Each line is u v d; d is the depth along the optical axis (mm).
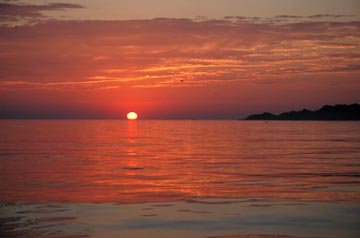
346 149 56250
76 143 70375
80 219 17109
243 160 41375
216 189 23984
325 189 24031
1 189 23984
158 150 55062
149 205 19734
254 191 23391
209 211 18562
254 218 17406
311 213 18203
